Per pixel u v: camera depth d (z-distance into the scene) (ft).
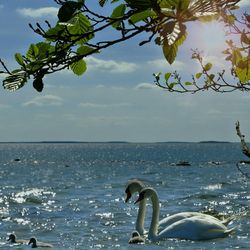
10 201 135.64
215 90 14.70
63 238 80.69
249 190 164.35
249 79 13.15
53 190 180.14
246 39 11.02
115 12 8.59
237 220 89.40
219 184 193.57
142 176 263.49
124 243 74.59
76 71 8.95
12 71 8.08
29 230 89.76
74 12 8.10
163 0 8.56
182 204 124.88
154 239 71.87
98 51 8.71
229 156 642.63
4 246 75.41
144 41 8.66
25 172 318.24
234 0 9.02
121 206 123.65
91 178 254.68
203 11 8.50
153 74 15.97
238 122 13.05
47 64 8.41
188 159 541.75
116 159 572.51
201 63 14.71
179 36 8.15
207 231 71.82
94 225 92.84
